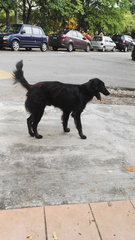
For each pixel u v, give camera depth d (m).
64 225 2.50
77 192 3.00
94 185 3.15
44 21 24.22
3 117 5.26
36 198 2.85
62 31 21.72
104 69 12.56
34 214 2.62
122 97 7.80
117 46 28.66
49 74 10.12
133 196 2.98
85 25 29.03
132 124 5.36
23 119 5.23
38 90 4.19
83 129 4.93
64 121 4.68
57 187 3.07
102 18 28.53
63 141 4.36
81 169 3.50
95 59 16.48
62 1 22.69
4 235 2.35
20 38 18.14
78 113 4.45
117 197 2.95
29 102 4.25
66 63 13.55
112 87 8.98
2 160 3.61
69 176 3.32
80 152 3.99
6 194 2.89
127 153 4.04
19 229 2.43
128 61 16.67
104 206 2.79
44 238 2.35
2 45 17.81
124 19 31.55
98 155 3.92
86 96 4.43
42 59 14.38
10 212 2.62
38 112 4.27
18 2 21.86
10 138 4.34
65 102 4.33
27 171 3.38
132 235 2.43
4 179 3.17
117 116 5.82
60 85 4.30
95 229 2.47
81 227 2.49
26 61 13.14
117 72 11.98
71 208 2.73
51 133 4.68
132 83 9.77
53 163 3.61
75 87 4.36
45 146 4.13
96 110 6.16
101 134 4.74
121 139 4.56
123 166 3.64
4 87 7.66
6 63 11.90
